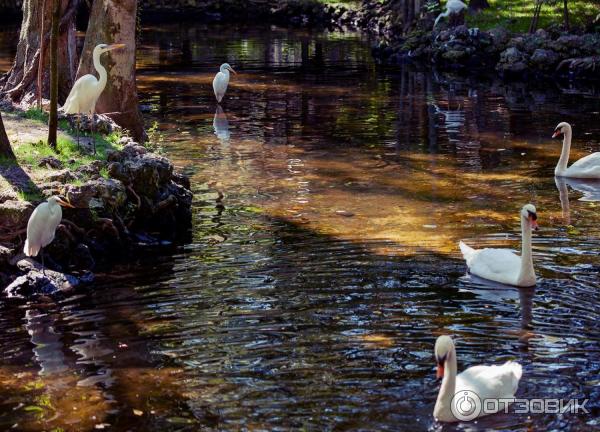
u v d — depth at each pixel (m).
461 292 10.70
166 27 44.66
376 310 10.11
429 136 20.47
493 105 24.36
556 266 11.67
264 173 16.89
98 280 11.41
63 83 19.56
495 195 15.42
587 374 8.52
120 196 12.86
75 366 8.85
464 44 32.09
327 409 7.88
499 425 7.63
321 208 14.48
